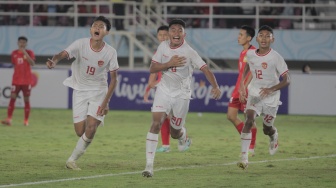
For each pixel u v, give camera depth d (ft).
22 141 102.01
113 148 95.25
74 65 76.18
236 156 88.79
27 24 199.82
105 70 75.66
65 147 95.55
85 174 72.38
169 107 71.82
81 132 76.74
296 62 193.47
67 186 65.16
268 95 80.94
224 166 79.77
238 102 89.76
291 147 100.17
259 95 79.82
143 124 131.34
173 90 72.43
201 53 189.98
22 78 125.08
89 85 75.97
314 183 68.49
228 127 128.77
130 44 185.16
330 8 199.21
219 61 194.70
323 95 154.71
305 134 119.55
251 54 80.43
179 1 204.03
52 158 84.43
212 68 193.47
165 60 72.02
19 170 74.64
